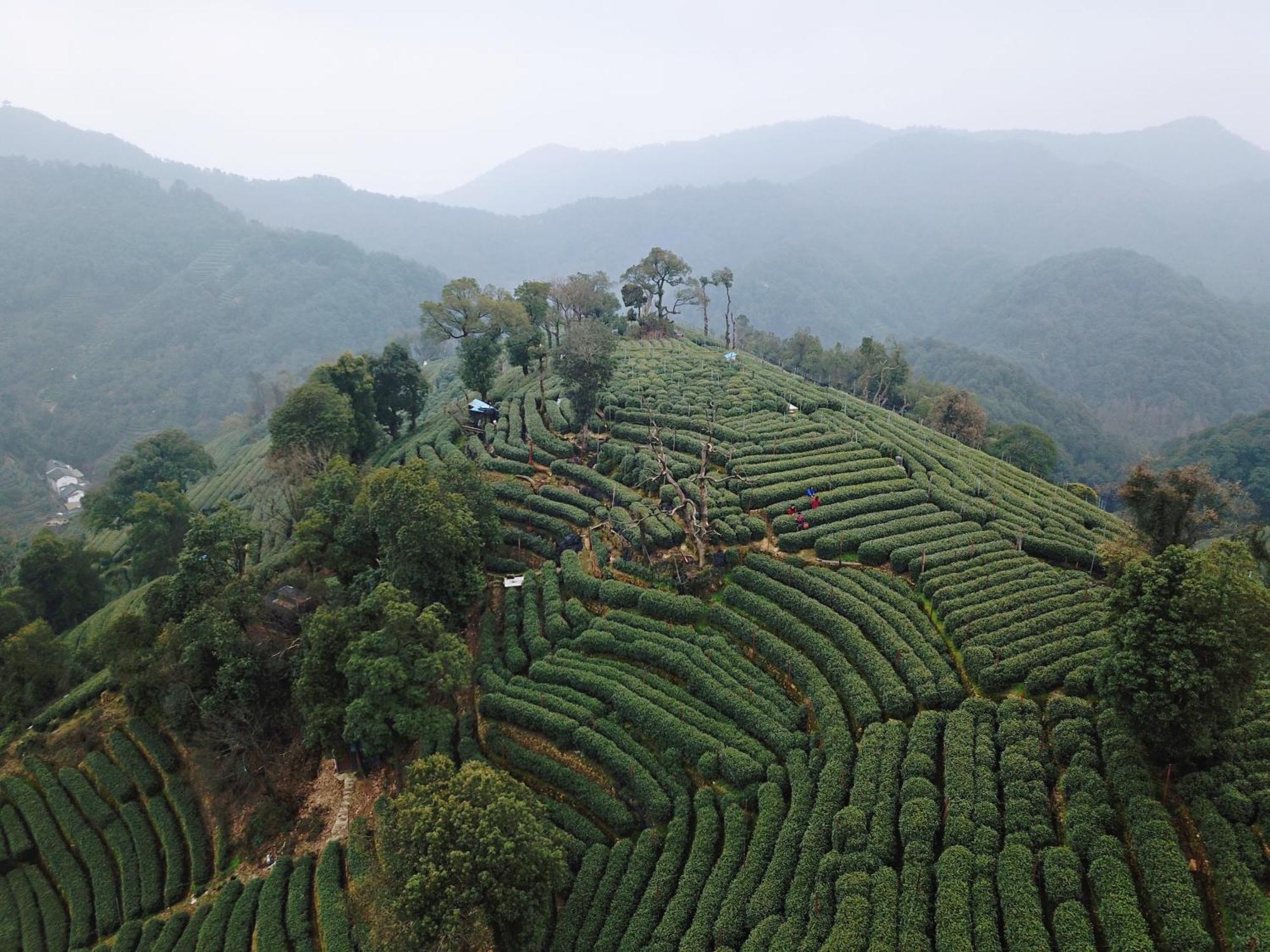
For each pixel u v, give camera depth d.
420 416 115.12
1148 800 26.47
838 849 30.00
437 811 29.36
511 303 85.94
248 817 44.75
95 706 56.41
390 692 36.94
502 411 82.81
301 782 45.12
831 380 121.50
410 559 46.03
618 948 30.53
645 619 46.88
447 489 53.28
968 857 27.47
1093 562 44.19
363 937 35.47
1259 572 38.03
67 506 173.25
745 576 47.09
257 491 109.50
